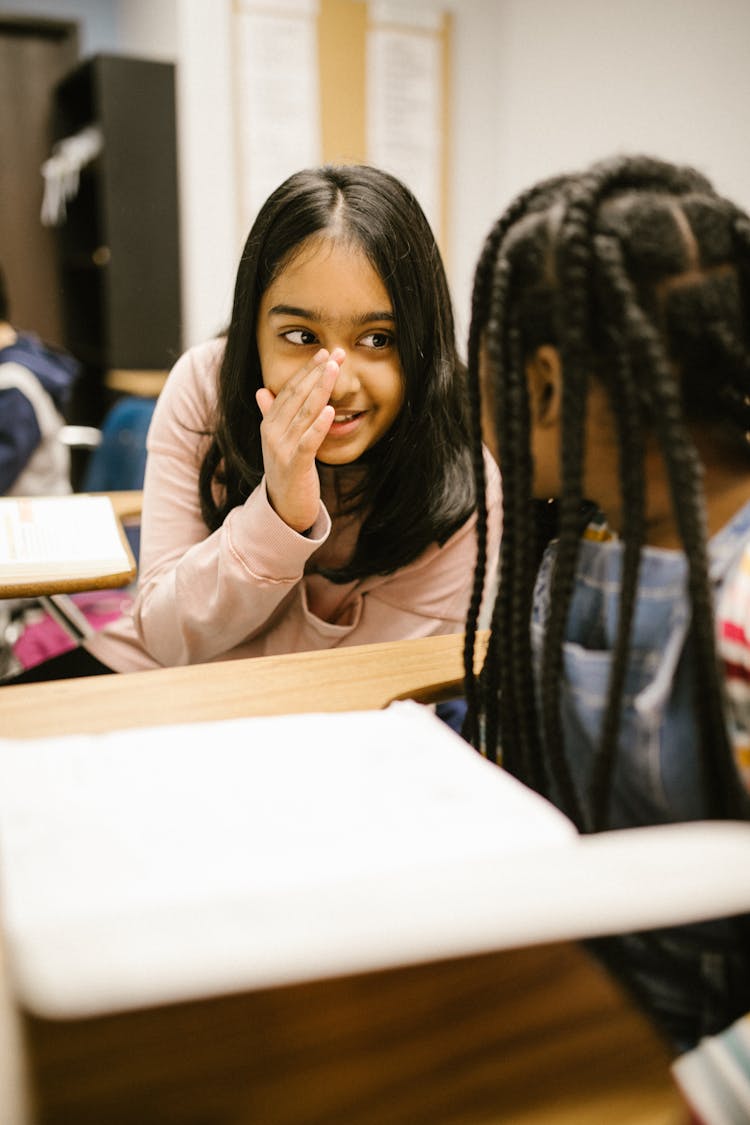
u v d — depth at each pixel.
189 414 1.17
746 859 0.33
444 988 0.40
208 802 0.46
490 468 1.08
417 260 0.94
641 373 0.47
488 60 3.22
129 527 1.80
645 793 0.55
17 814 0.44
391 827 0.43
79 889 0.36
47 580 1.00
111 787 0.48
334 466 1.04
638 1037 0.38
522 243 0.51
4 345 2.11
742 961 0.54
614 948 0.54
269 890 0.33
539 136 3.04
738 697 0.48
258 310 0.97
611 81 2.68
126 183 3.32
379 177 0.95
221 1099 0.34
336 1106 0.34
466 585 1.11
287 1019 0.38
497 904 0.31
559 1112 0.34
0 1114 0.30
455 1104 0.35
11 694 0.71
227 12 2.86
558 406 0.52
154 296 3.45
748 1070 0.41
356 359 0.93
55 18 4.20
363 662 0.78
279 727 0.58
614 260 0.47
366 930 0.30
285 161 3.02
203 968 0.29
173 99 3.32
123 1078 0.35
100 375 4.19
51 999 0.28
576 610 0.59
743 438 0.53
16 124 4.25
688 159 2.42
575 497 0.51
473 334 0.59
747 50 2.21
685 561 0.51
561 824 0.43
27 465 2.05
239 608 0.98
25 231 4.38
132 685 0.73
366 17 3.01
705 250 0.48
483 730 0.71
